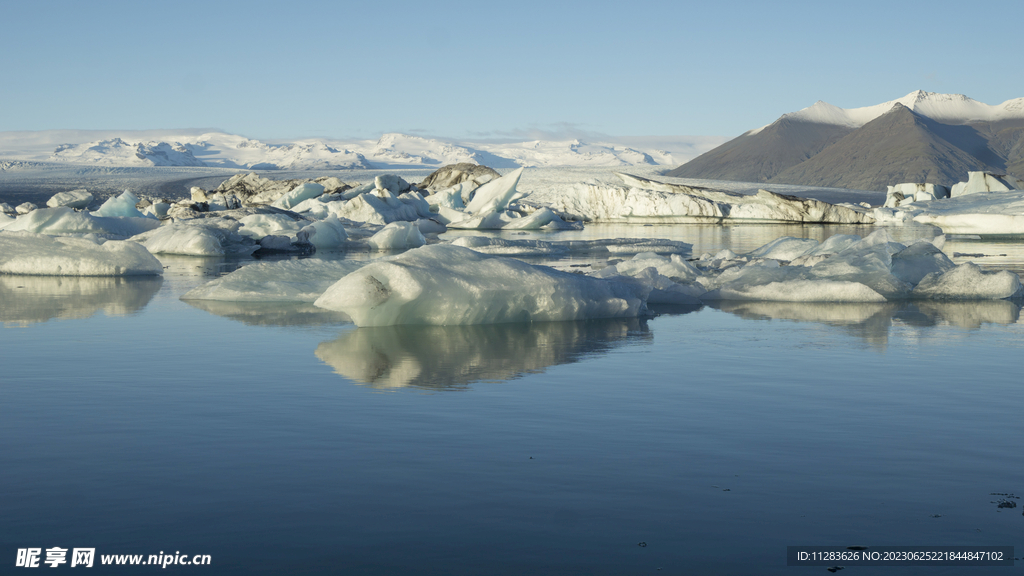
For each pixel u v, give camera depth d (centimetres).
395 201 3906
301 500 284
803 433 381
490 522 264
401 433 378
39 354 620
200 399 457
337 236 2494
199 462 330
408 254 800
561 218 4453
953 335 726
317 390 481
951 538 253
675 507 279
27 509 276
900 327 782
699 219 4334
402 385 498
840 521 266
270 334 726
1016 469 324
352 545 246
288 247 2217
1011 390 486
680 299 1004
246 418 409
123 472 317
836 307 961
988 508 279
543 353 625
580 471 318
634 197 4553
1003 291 1026
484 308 784
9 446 355
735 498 288
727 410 430
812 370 555
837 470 321
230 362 581
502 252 1955
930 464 330
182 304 973
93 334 728
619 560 236
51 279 1305
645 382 510
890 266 1102
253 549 244
